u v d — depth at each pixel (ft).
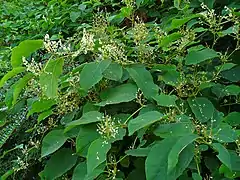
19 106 3.04
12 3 6.51
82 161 2.40
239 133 2.09
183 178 2.05
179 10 3.31
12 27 5.39
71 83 2.52
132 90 2.43
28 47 2.30
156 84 2.59
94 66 2.37
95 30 3.04
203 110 2.36
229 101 2.74
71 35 4.42
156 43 2.88
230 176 1.94
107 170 2.21
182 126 2.05
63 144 2.46
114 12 4.09
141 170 2.23
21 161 2.70
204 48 2.62
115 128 2.17
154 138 2.24
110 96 2.43
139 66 2.54
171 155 1.78
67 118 2.56
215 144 1.90
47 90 2.25
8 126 3.11
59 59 2.30
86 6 4.35
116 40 2.83
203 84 2.50
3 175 2.68
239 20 2.72
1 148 3.11
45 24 4.47
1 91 3.51
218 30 2.89
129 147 2.31
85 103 2.60
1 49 5.11
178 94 2.48
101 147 2.03
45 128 2.79
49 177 2.36
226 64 2.61
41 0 5.58
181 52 2.68
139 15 3.77
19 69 2.34
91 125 2.26
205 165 2.20
